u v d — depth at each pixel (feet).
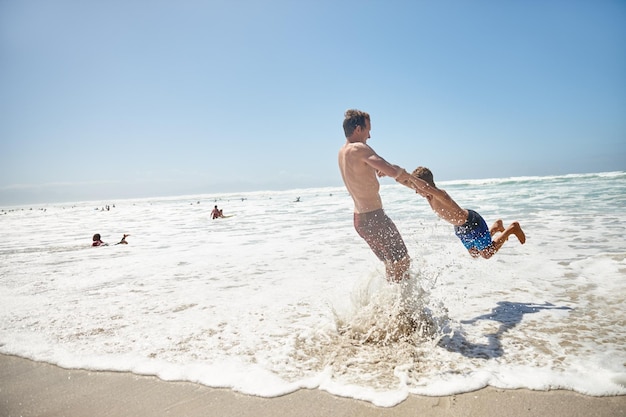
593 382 7.03
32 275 18.78
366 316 10.00
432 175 11.95
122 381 7.89
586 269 14.80
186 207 111.45
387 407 6.59
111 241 34.65
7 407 7.03
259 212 64.03
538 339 8.94
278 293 13.75
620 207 34.55
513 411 6.32
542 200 46.29
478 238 12.07
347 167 10.71
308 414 6.50
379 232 10.46
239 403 6.94
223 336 9.98
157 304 13.01
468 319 10.36
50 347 9.59
